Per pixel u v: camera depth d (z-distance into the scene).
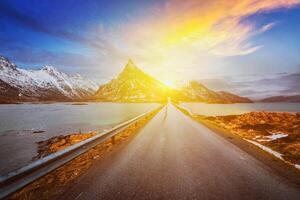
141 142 8.20
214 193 3.55
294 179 4.22
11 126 30.41
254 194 3.52
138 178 4.23
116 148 7.12
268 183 4.00
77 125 28.89
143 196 3.43
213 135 10.18
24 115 52.34
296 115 20.81
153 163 5.31
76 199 3.31
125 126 10.41
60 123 32.47
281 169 4.87
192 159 5.71
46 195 3.55
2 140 19.55
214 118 22.98
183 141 8.44
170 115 24.30
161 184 3.92
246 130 13.87
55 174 4.88
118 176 4.34
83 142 5.37
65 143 14.48
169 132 11.03
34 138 20.31
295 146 7.59
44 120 38.31
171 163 5.32
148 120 18.34
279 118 19.88
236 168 4.93
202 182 4.04
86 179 4.16
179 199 3.33
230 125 16.88
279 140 9.26
